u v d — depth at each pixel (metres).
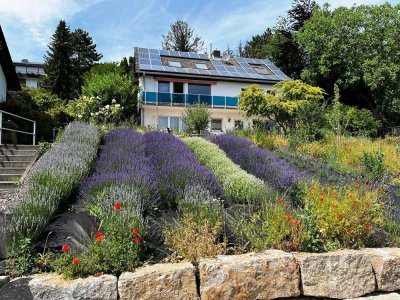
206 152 9.02
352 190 5.57
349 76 24.97
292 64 31.78
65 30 36.62
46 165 6.07
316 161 10.08
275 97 16.16
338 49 24.91
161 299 3.44
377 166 8.85
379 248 4.54
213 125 24.91
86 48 45.91
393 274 4.21
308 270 3.92
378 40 24.11
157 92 23.77
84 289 3.29
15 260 3.61
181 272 3.55
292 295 3.82
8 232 3.93
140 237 3.94
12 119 13.53
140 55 26.27
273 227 4.34
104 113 13.98
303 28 27.45
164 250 4.11
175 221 4.72
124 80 21.70
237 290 3.64
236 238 4.42
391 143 13.91
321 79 26.78
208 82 24.88
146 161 7.39
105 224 4.02
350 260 4.09
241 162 8.59
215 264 3.63
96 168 6.72
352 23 24.62
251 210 5.38
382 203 5.52
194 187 5.48
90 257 3.57
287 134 13.73
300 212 4.86
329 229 4.46
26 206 4.22
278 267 3.80
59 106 19.59
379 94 24.98
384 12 24.31
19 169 8.10
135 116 22.64
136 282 3.40
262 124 15.38
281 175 6.94
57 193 4.96
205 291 3.56
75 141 8.33
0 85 15.55
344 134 14.13
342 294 4.00
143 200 5.03
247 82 25.69
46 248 3.92
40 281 3.34
